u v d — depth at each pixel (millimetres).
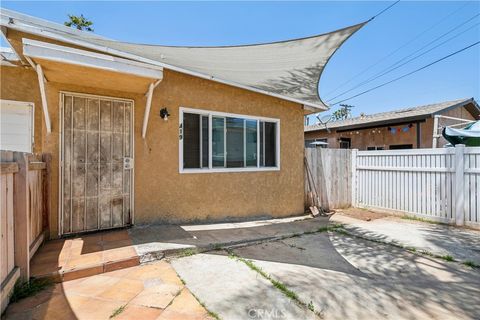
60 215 4418
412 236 5363
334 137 14594
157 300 2729
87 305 2609
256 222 6355
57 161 4387
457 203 6191
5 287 2438
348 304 2756
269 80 6672
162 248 3984
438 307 2744
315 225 6195
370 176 8102
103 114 4809
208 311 2539
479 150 5883
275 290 3008
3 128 4867
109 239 4375
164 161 5375
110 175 4879
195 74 5453
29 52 3256
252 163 6695
